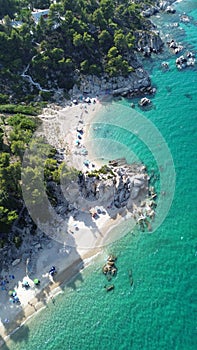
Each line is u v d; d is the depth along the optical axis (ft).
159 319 217.56
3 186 256.93
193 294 225.56
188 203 278.87
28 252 254.88
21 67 384.27
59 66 387.75
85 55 408.67
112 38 429.38
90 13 449.48
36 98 371.35
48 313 227.81
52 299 233.35
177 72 426.10
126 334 214.28
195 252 247.50
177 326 213.05
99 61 410.72
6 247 253.03
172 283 232.94
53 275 243.81
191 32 507.30
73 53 406.62
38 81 382.63
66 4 427.74
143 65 442.50
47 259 252.21
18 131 292.81
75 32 404.98
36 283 239.09
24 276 244.01
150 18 557.33
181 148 324.60
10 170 256.11
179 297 225.35
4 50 378.53
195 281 231.91
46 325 222.69
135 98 390.01
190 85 403.75
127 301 228.43
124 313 223.30
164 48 472.03
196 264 240.73
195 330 209.97
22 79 375.66
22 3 445.37
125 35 455.63
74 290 236.84
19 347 214.48
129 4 512.63
